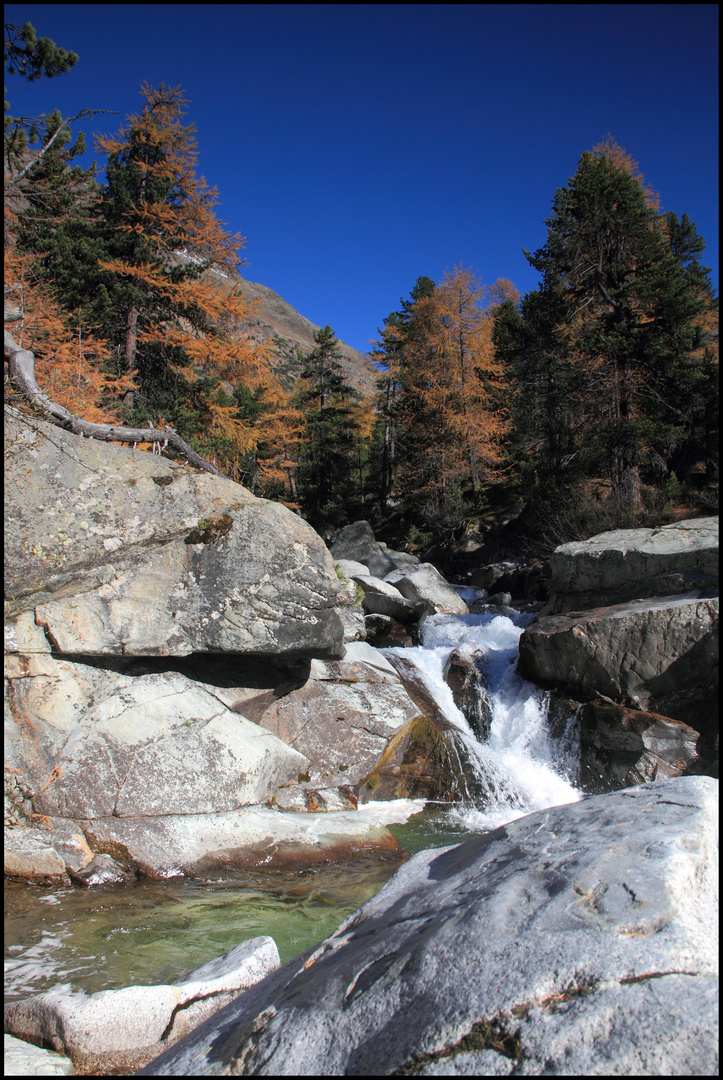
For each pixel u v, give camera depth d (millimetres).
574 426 27188
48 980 4137
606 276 26500
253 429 20766
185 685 7270
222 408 19625
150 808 6305
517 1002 1688
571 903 1979
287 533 7414
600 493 24891
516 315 40406
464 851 2982
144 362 20359
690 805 2475
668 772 8430
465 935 1994
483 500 34594
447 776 8656
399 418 38531
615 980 1667
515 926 1956
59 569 6430
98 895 5508
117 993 3393
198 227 19344
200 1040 2410
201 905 5375
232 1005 2701
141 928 4941
